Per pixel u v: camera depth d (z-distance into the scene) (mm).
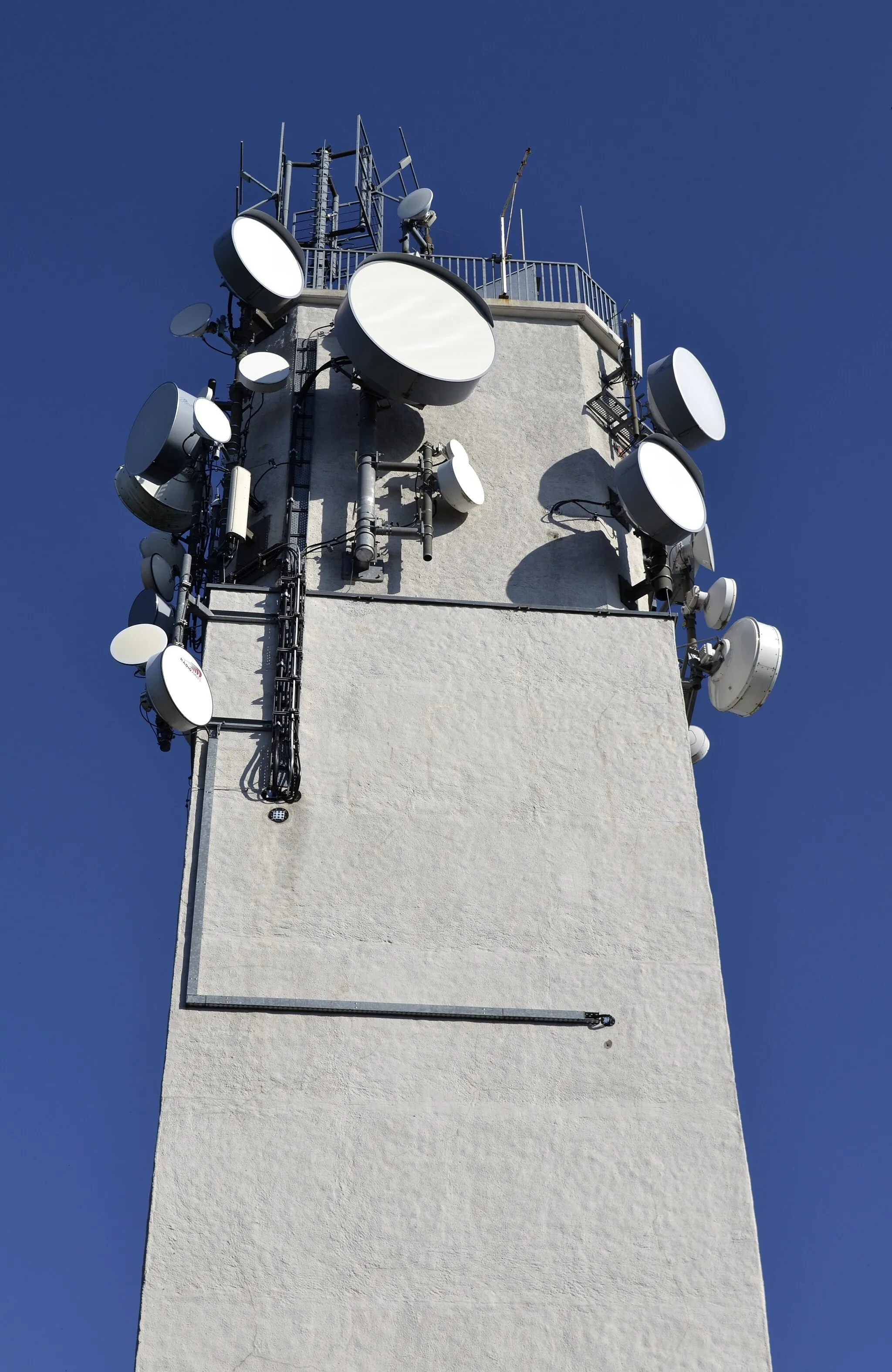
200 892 19562
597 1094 18703
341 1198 17766
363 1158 18016
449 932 19625
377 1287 17297
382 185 29750
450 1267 17500
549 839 20469
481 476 23984
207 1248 17328
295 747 20578
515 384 25219
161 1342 16766
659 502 22547
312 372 24547
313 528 23047
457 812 20531
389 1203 17781
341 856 20031
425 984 19203
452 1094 18531
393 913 19672
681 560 24250
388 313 23312
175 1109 18094
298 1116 18188
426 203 27703
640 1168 18281
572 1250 17734
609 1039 19078
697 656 23266
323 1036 18734
